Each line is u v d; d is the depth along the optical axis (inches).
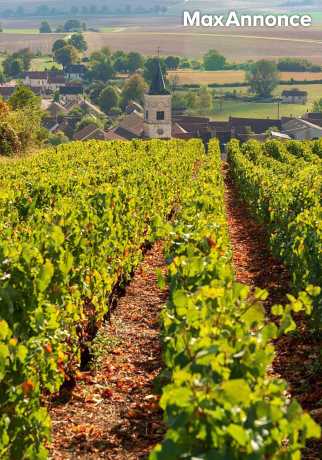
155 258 689.6
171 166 988.6
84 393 349.1
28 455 246.7
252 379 189.2
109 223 472.4
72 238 372.8
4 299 255.8
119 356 409.1
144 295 548.4
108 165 914.1
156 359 402.0
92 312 410.6
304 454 272.2
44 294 302.2
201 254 335.3
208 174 846.5
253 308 224.7
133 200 567.8
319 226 448.5
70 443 297.4
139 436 304.3
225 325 212.1
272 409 161.8
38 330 278.5
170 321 247.3
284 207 636.1
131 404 339.0
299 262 465.1
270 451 168.4
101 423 317.4
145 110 4591.5
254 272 628.7
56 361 307.6
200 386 164.6
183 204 581.6
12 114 1925.4
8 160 1612.9
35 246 317.7
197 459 155.1
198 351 194.2
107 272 453.7
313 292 274.2
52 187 611.2
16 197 542.0
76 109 6417.3
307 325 422.6
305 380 355.3
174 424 160.6
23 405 247.4
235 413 160.7
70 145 1501.0
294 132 4990.2
